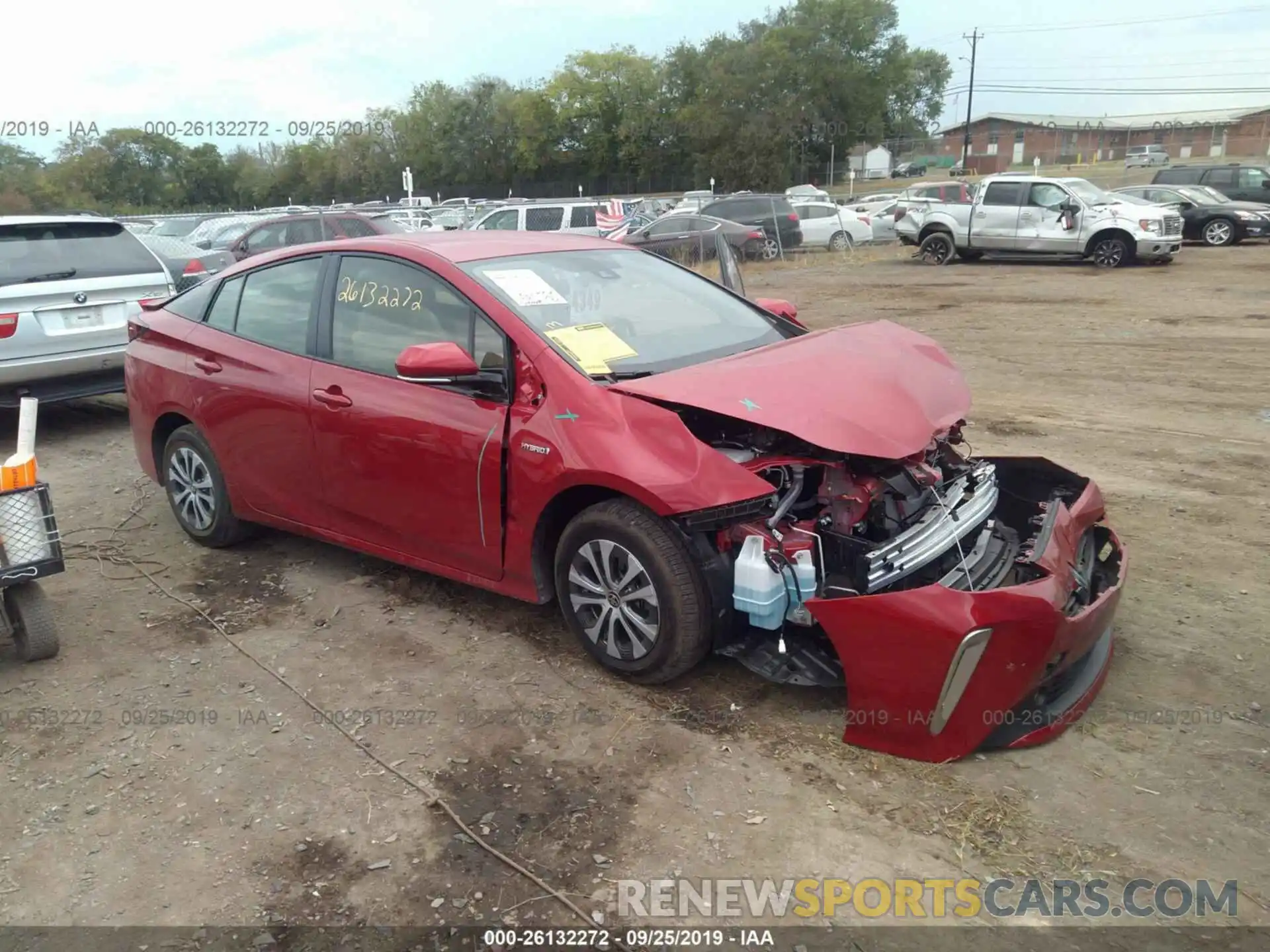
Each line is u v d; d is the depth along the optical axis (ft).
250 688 12.93
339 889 9.25
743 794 10.34
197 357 16.71
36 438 26.27
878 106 193.06
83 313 24.71
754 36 200.85
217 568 16.96
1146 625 13.82
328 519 15.34
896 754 10.74
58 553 13.21
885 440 11.03
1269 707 11.67
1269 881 8.95
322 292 15.16
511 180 213.46
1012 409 26.71
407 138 200.54
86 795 10.77
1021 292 51.93
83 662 13.75
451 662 13.37
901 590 11.28
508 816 10.18
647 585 11.71
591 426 11.72
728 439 12.15
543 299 13.50
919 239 70.08
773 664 11.55
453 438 12.95
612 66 208.33
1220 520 17.78
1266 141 217.77
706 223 62.69
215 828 10.16
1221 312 42.47
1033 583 10.15
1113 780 10.37
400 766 11.09
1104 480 20.33
